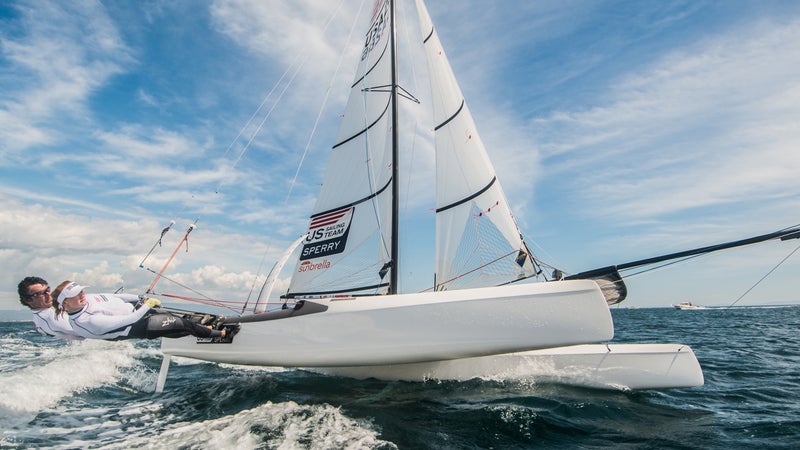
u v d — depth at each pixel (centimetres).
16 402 381
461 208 580
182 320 396
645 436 288
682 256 392
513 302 373
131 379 519
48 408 374
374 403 373
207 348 487
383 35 650
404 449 261
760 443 266
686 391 418
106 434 298
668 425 312
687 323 1725
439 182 609
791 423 303
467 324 380
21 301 331
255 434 287
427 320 389
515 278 521
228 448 262
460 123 595
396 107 596
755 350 750
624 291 418
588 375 435
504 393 409
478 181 566
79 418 342
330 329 421
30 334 1423
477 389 427
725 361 619
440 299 390
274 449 259
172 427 312
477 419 321
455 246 575
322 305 433
